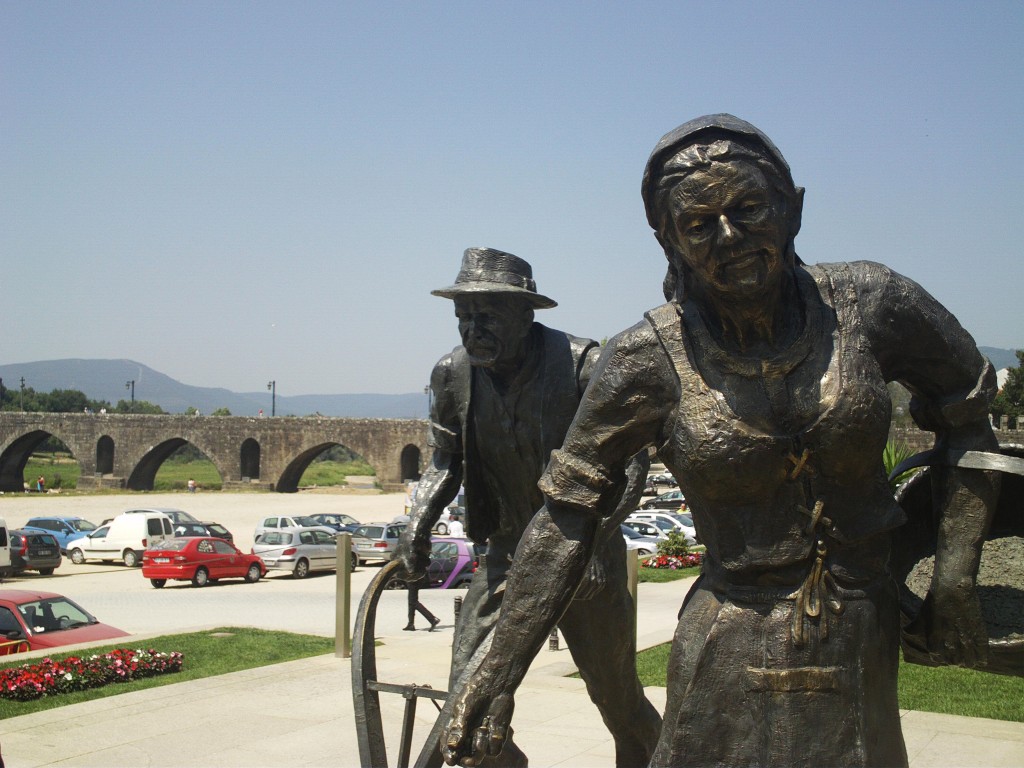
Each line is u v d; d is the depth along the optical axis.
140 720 8.21
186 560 25.58
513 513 5.12
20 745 7.47
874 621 2.71
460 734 2.87
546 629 2.92
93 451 76.38
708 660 2.72
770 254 2.57
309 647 13.16
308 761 7.05
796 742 2.61
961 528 2.79
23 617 13.30
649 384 2.82
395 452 71.12
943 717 7.81
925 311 2.79
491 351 4.78
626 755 5.12
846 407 2.62
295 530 29.25
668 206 2.63
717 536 2.77
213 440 74.00
